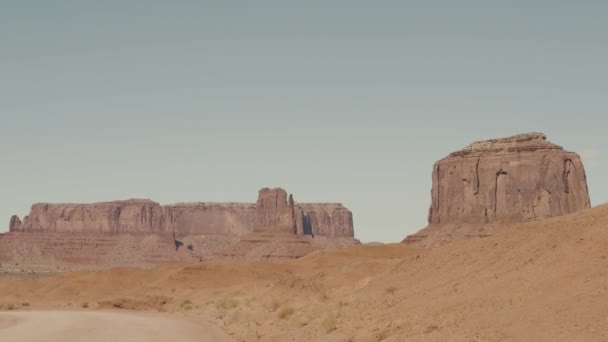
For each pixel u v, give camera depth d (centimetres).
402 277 5075
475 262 4222
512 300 3008
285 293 8019
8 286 13300
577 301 2627
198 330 4956
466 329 2866
